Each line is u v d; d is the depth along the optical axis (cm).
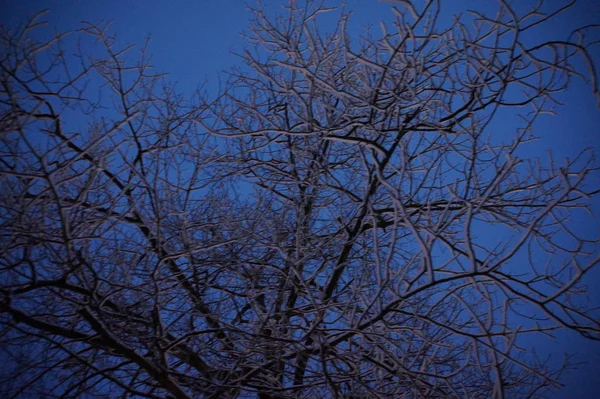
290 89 591
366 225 718
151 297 574
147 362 537
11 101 478
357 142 568
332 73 699
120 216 609
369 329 579
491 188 461
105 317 570
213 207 716
